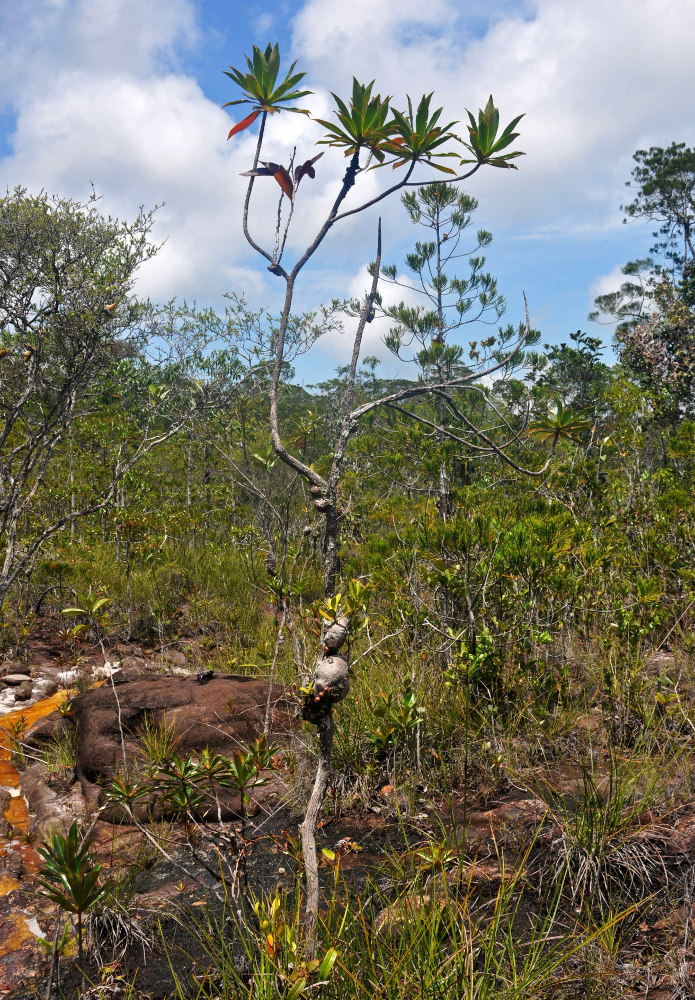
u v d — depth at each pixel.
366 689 4.23
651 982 2.04
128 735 4.05
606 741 3.66
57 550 7.95
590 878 2.55
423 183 2.10
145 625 7.12
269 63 2.10
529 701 3.96
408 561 4.83
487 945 2.10
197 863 3.11
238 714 4.23
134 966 2.43
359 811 3.48
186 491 11.99
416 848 2.94
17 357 6.13
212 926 2.58
